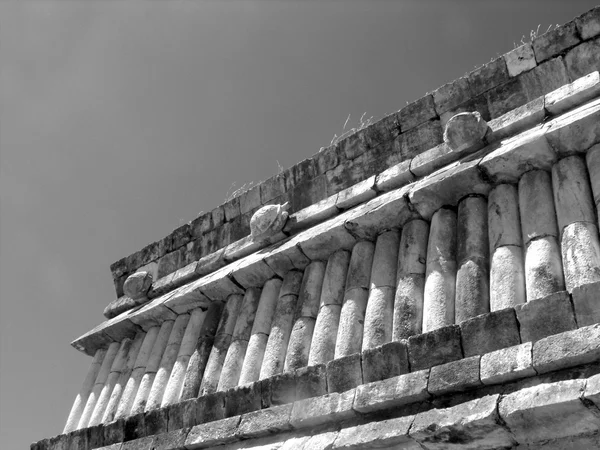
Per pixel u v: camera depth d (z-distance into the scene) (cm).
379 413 711
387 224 902
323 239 946
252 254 1072
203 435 855
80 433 1041
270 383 828
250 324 998
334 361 777
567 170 763
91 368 1222
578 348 599
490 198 819
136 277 1238
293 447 753
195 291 1081
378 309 828
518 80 910
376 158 1020
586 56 862
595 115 742
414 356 713
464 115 866
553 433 604
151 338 1147
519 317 659
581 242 693
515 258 744
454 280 792
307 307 924
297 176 1116
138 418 968
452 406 656
